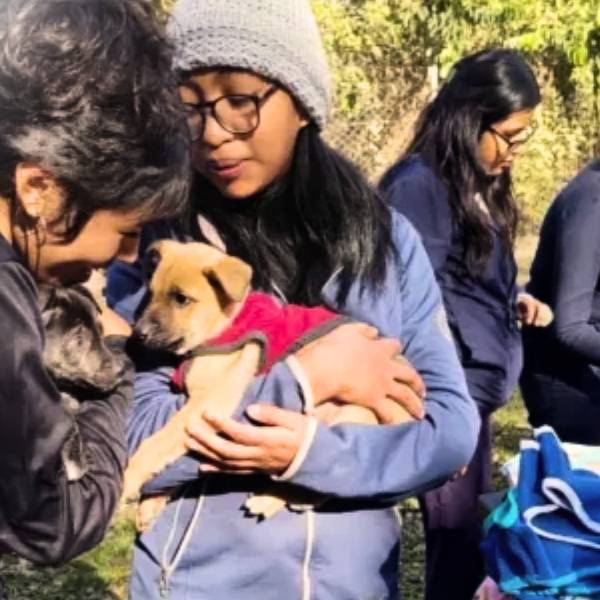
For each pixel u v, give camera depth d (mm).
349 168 1357
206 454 1216
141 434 1259
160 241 1341
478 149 2137
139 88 910
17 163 883
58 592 2762
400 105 5180
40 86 877
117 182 906
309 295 1342
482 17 5160
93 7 912
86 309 1094
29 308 905
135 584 1311
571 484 1412
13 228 922
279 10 1267
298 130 1320
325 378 1256
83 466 972
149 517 1287
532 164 5387
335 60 5117
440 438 1308
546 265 2363
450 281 2141
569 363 2312
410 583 2789
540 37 5191
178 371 1277
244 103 1266
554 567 1394
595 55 5316
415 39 5172
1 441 884
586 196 2236
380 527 1323
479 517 2031
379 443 1269
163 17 1321
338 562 1288
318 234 1336
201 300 1278
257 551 1269
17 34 890
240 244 1351
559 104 5438
